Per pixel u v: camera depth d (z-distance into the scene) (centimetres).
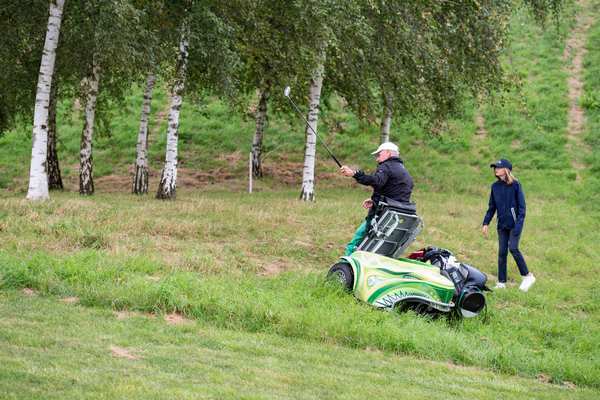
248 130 4050
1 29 2108
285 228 1705
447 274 1113
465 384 790
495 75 2620
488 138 3731
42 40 2234
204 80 2312
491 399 731
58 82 2556
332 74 2556
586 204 2823
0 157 3806
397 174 1130
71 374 624
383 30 2250
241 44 2233
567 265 1770
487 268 1634
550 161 3397
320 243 1603
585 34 4844
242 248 1463
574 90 4116
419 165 3516
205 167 3594
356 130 3962
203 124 4125
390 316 1018
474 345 974
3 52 2142
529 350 1001
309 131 2384
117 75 2509
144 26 2009
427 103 2431
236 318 940
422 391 721
